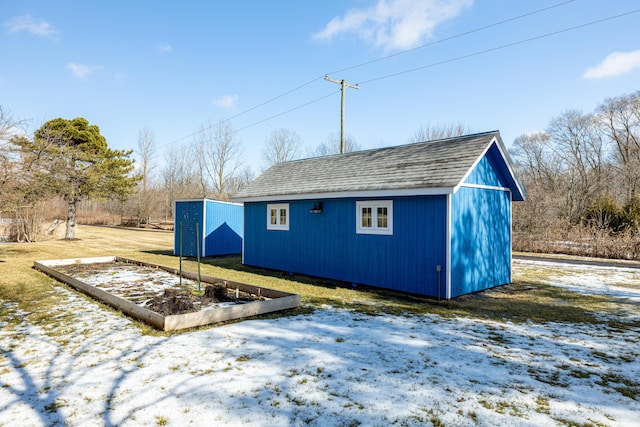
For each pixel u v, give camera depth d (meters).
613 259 15.33
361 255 9.43
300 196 10.71
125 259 14.01
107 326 5.79
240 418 3.12
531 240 18.50
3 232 23.92
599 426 2.99
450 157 8.54
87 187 23.84
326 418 3.12
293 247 11.37
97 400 3.43
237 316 6.23
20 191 13.89
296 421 3.07
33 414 3.19
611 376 3.96
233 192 47.72
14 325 5.93
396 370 4.09
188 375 3.96
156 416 3.14
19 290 8.66
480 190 9.05
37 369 4.17
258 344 4.93
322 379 3.86
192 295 8.04
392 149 11.00
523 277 10.89
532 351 4.73
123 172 25.33
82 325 5.86
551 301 7.80
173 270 11.41
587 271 12.01
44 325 5.91
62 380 3.87
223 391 3.59
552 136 35.53
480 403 3.36
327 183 10.39
